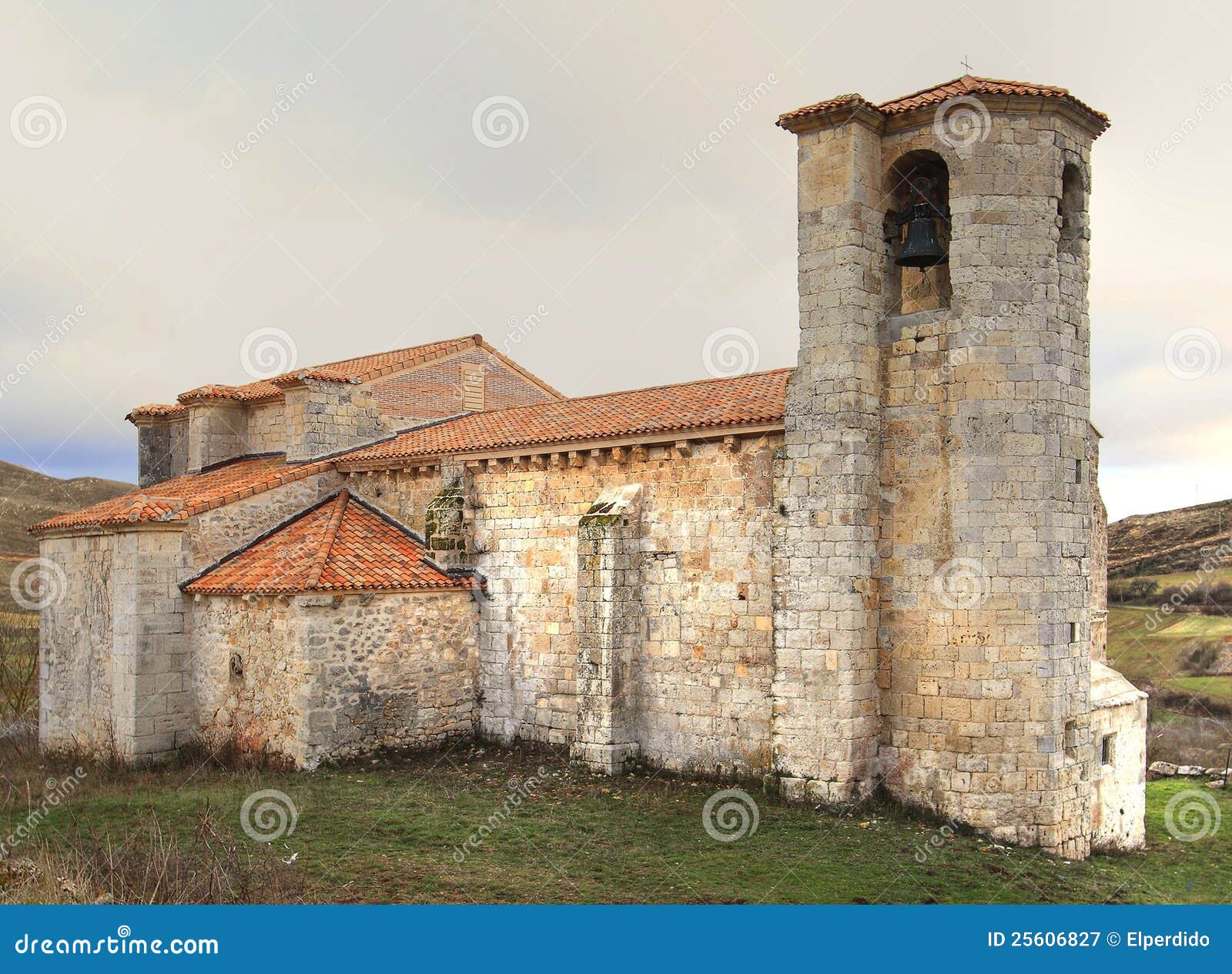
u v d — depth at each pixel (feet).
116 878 44.55
